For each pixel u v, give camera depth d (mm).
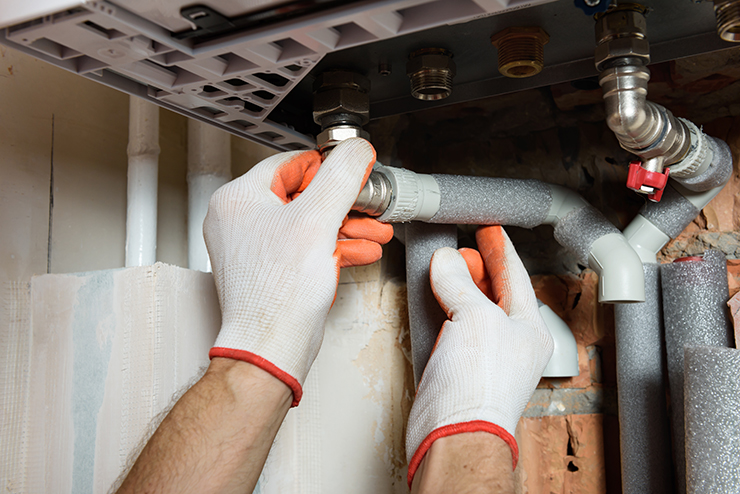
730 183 706
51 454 718
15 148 763
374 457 843
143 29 398
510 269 613
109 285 688
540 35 542
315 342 484
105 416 673
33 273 773
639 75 503
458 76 677
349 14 379
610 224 647
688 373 521
